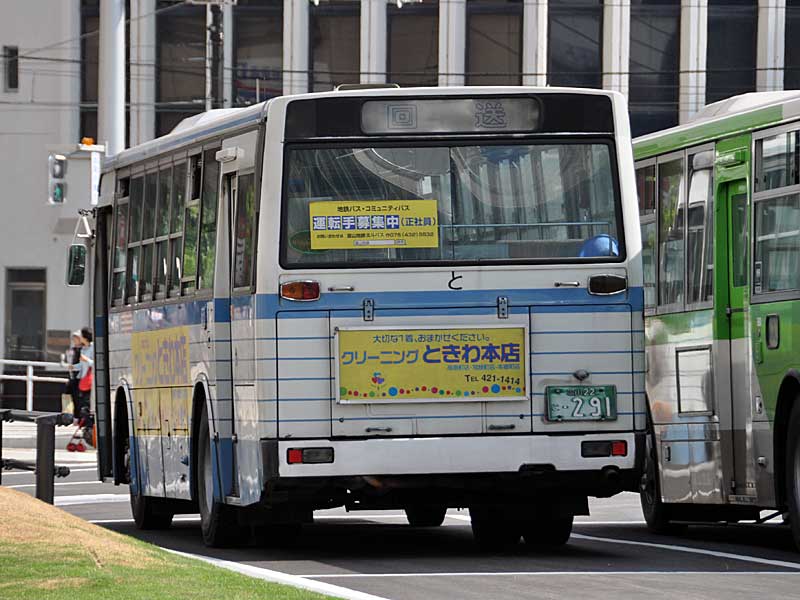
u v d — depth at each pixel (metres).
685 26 110.44
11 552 25.69
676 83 111.06
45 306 118.31
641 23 111.19
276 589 23.95
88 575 23.98
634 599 25.81
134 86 115.81
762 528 42.84
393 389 31.75
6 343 118.69
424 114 32.50
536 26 110.38
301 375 31.69
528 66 110.62
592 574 29.84
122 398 43.84
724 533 40.84
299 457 31.48
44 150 118.69
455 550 35.44
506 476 31.91
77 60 118.62
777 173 33.88
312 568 31.23
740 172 35.34
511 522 36.25
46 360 118.00
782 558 33.22
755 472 34.69
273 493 31.83
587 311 32.34
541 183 32.66
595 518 45.41
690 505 39.50
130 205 42.72
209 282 35.44
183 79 115.88
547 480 32.06
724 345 36.03
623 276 32.50
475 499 32.84
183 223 37.81
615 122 32.97
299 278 31.81
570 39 111.75
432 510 42.75
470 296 32.09
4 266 118.69
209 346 35.25
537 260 32.34
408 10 112.50
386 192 32.25
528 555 34.06
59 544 26.39
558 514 34.31
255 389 32.12
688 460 37.69
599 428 32.22
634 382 32.41
